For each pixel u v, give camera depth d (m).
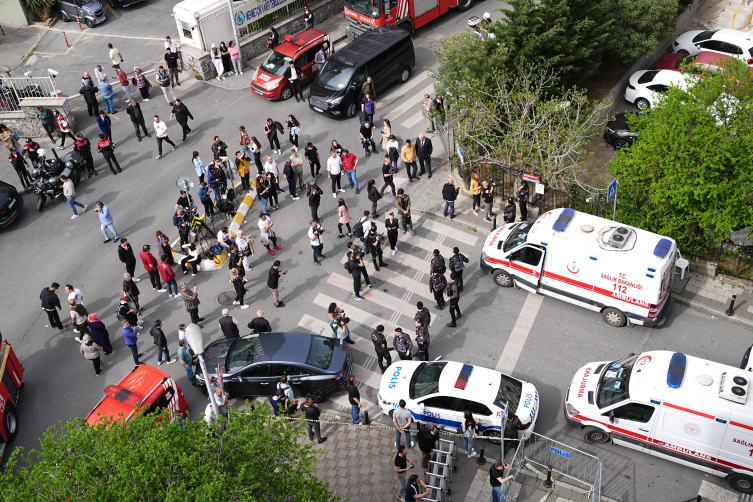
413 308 17.89
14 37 31.78
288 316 17.94
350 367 16.03
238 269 17.91
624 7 24.56
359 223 18.27
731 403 12.45
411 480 12.35
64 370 17.17
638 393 13.23
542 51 22.66
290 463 10.98
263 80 26.06
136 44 30.53
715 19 29.91
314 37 26.95
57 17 33.09
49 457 10.20
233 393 15.85
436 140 23.67
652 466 13.80
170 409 15.02
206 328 17.91
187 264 19.36
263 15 29.14
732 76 17.28
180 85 27.86
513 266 17.38
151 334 16.50
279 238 20.53
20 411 16.20
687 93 17.53
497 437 13.60
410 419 13.71
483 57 21.83
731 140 16.23
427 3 28.73
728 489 13.22
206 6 27.16
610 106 23.09
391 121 24.66
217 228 20.95
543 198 19.89
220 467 10.02
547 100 22.89
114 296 19.16
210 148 24.20
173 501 9.17
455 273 16.95
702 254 17.89
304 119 25.36
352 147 23.73
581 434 14.56
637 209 18.12
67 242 21.09
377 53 25.12
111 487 9.41
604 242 15.83
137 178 23.33
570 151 19.34
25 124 25.55
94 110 26.14
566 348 16.33
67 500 9.60
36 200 22.98
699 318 16.75
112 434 10.30
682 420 12.84
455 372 14.78
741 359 15.59
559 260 16.48
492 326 17.11
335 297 18.41
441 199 21.16
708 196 16.42
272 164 20.75
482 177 21.17
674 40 27.92
